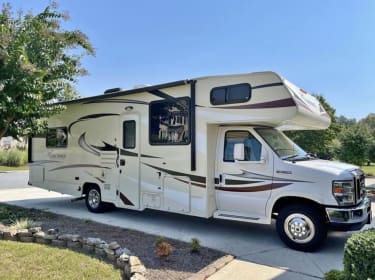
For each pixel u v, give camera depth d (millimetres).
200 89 5809
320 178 4754
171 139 6191
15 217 6805
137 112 6770
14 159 23359
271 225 6547
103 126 7465
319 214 4844
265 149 5320
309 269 4145
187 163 5941
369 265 2486
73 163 8109
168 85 6172
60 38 7145
